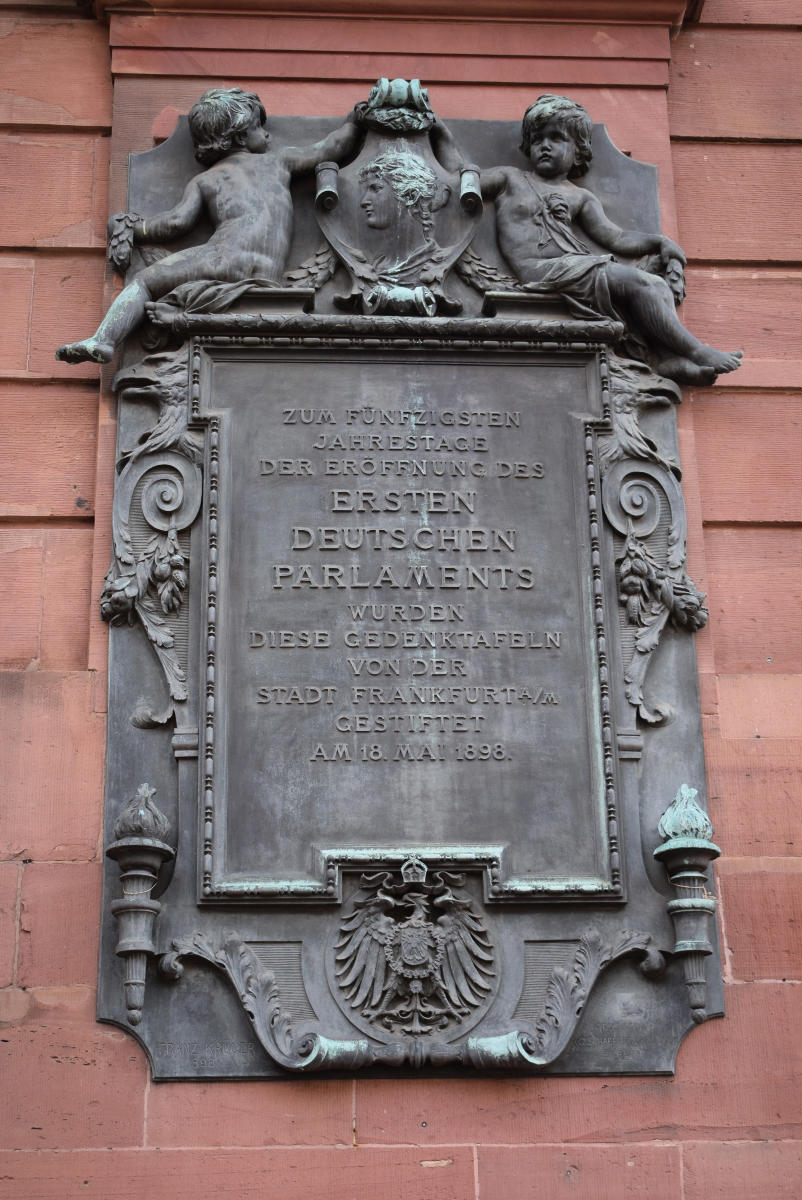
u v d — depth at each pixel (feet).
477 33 20.81
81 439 18.80
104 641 17.81
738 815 17.81
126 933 16.15
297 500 18.04
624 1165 16.25
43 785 17.31
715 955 17.10
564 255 19.25
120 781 17.13
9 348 19.15
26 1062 16.24
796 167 20.88
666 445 18.97
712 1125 16.48
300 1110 16.17
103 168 20.04
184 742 17.12
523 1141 16.24
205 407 18.35
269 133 19.90
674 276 19.45
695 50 21.34
